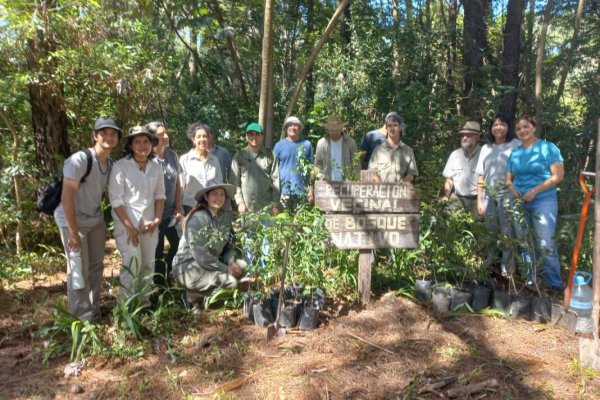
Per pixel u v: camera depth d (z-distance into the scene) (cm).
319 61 945
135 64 726
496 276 495
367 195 445
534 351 375
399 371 345
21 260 548
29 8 571
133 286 411
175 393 323
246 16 1061
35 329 409
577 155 884
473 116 895
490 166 525
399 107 860
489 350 375
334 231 444
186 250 454
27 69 603
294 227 411
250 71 1170
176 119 946
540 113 867
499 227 502
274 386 329
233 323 418
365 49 928
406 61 939
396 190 448
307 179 563
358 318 418
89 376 344
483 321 422
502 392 319
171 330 403
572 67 998
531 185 480
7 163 618
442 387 327
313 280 430
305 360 360
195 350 375
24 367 354
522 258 476
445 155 851
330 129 568
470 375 336
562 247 534
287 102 1039
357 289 459
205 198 456
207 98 979
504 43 973
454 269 461
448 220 467
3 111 613
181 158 522
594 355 350
